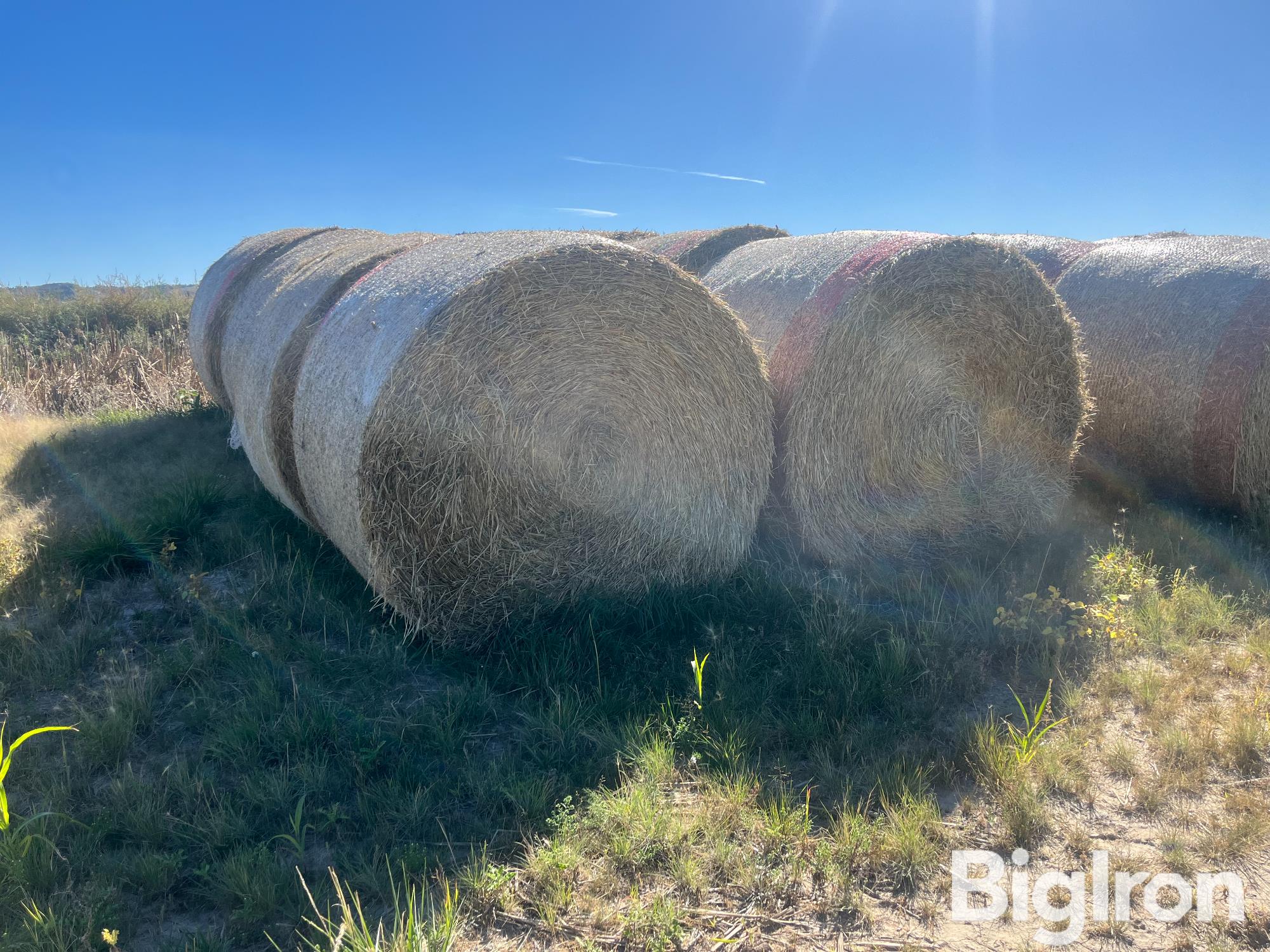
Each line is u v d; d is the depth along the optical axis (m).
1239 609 4.78
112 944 2.45
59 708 3.90
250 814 3.13
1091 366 6.94
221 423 9.74
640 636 4.65
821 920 2.66
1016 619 4.50
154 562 5.55
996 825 3.09
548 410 4.44
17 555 5.45
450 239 5.54
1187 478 6.46
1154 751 3.54
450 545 4.34
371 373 4.23
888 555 5.55
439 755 3.55
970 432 5.68
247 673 4.15
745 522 5.10
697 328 4.74
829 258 5.49
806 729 3.65
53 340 15.20
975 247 5.38
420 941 2.34
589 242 4.48
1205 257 6.61
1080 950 2.52
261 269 8.80
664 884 2.81
